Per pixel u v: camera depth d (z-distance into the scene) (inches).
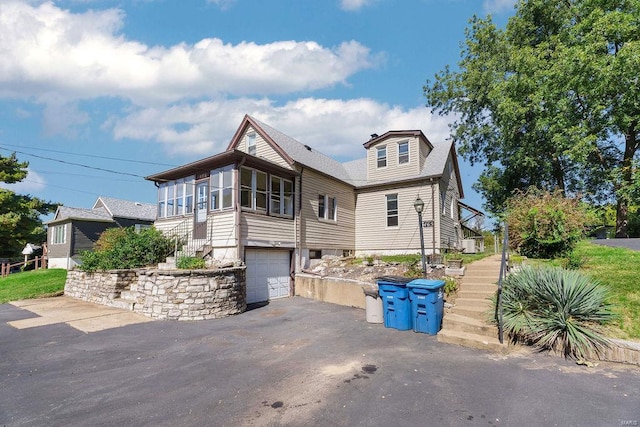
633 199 649.6
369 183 729.6
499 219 613.0
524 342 238.1
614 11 653.3
